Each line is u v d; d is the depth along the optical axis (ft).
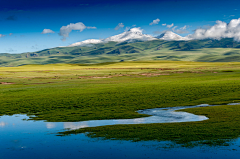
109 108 117.80
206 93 154.40
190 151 52.19
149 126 75.82
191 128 70.64
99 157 50.47
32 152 54.65
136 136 64.54
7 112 113.80
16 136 68.95
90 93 167.94
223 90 162.40
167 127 73.31
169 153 51.49
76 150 55.21
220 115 89.35
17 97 157.69
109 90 180.45
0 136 69.26
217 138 60.13
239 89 163.02
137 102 132.46
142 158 49.08
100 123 85.51
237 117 83.92
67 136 67.46
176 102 130.21
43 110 116.88
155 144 57.36
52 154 53.06
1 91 187.21
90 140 62.59
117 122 86.22
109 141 61.11
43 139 65.05
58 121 91.30
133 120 88.84
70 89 191.21
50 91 182.29
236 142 56.95
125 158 49.49
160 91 169.48
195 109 106.01
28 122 90.68
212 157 48.80
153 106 121.08
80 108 119.75
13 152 54.85
